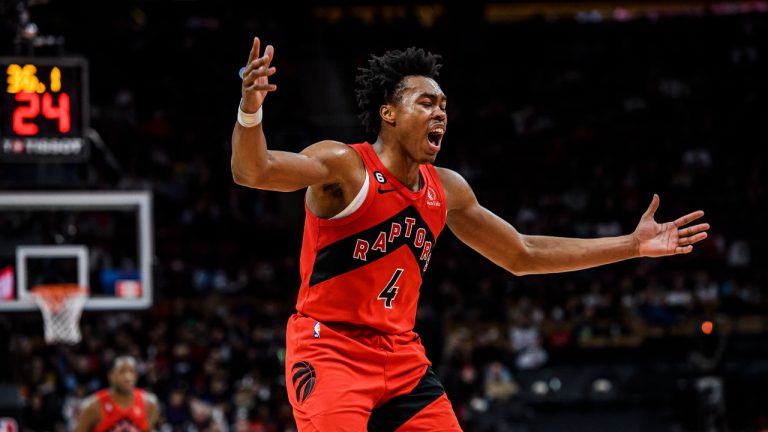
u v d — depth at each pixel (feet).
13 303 31.55
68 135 30.96
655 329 55.72
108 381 45.80
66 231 33.58
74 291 31.76
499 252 13.74
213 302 57.26
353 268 12.14
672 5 85.81
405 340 12.69
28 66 30.78
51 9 69.00
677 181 70.74
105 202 32.04
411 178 12.51
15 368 32.19
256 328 53.67
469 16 81.10
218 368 48.29
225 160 70.74
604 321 56.54
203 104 74.90
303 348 12.37
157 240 63.26
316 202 12.12
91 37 73.67
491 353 53.52
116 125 70.74
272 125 72.74
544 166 72.74
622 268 62.08
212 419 43.04
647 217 13.51
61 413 42.83
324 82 75.25
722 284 60.80
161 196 66.08
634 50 81.66
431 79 12.46
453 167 73.41
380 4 79.10
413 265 12.51
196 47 76.79
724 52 81.41
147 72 75.46
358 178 11.96
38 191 31.58
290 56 76.28
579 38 81.97
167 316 54.29
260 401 45.88
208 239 64.54
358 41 77.77
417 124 12.15
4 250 31.94
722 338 39.37
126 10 76.48
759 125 75.61
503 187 71.41
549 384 52.95
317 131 73.36
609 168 72.28
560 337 54.85
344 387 11.94
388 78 12.37
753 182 70.28
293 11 78.07
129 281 32.45
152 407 28.60
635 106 77.87
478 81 79.51
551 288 59.77
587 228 66.90
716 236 65.87
